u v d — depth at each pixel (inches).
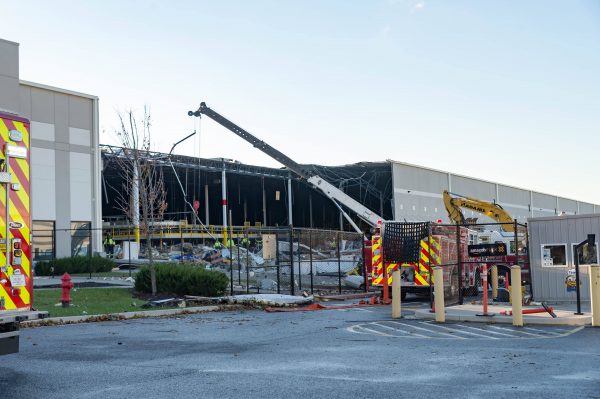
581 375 321.1
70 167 1635.1
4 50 1316.4
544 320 547.5
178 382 318.0
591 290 534.6
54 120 1605.6
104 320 631.2
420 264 837.2
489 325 552.1
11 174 323.6
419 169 2517.2
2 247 318.0
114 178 2464.3
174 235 2192.4
